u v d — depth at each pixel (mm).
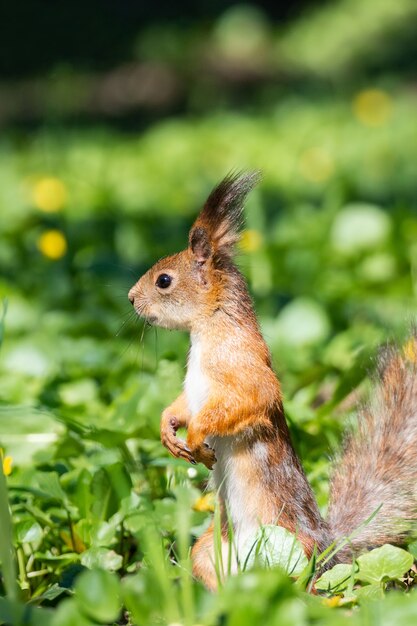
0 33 46844
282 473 6449
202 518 6898
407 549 6582
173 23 52094
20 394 9852
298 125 34125
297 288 14062
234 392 6465
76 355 10984
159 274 6973
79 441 8039
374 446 6941
